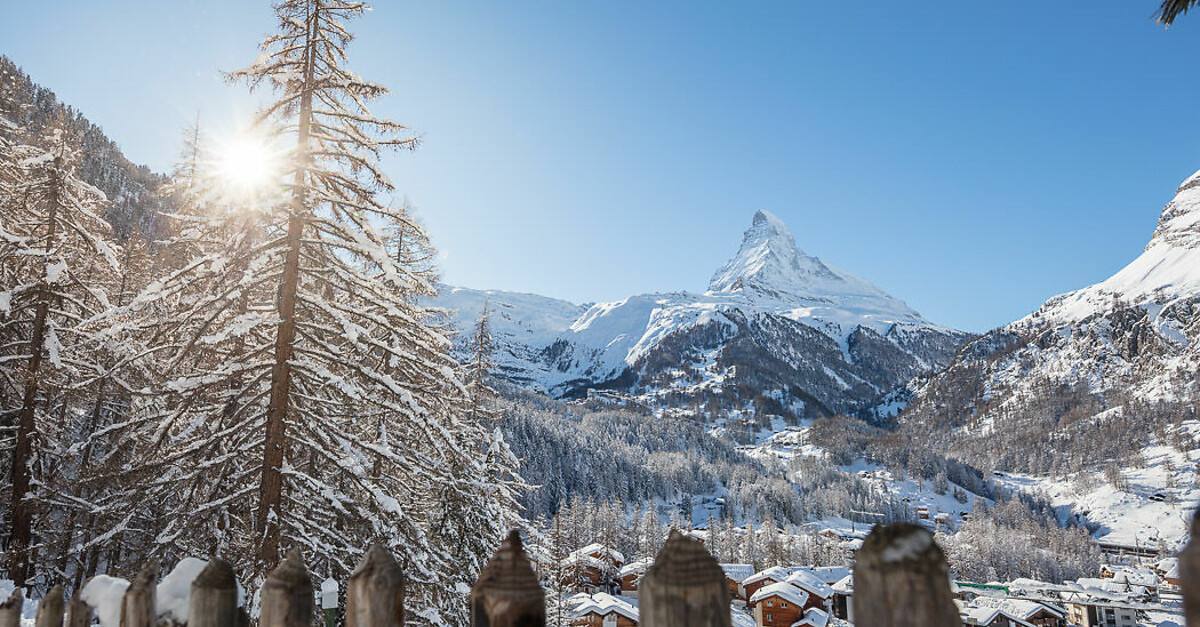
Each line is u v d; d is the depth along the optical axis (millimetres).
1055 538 135000
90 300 17578
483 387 21812
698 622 1228
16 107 26172
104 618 2789
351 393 10789
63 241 17031
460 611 14125
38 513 15109
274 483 10359
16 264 16500
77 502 13078
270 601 1826
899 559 997
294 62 11805
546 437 142125
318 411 11500
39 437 15594
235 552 10711
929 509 172000
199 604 1981
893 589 992
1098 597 63438
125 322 10875
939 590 965
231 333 10516
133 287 21781
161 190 16734
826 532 125688
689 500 155000
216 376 10656
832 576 69000
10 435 16078
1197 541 702
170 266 17906
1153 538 137375
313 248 11555
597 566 60031
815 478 184500
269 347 10922
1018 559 116375
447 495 15656
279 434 10602
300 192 11352
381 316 11750
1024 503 176375
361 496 12117
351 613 1647
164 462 10430
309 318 11430
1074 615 63438
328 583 4848
